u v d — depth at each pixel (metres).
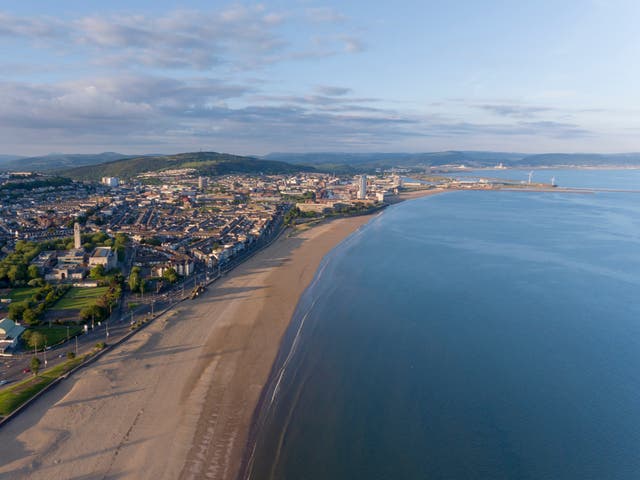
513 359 142.50
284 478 90.50
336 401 117.06
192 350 145.00
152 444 100.31
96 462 94.56
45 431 103.50
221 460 95.75
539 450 100.44
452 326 167.62
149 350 144.75
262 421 108.44
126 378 127.19
